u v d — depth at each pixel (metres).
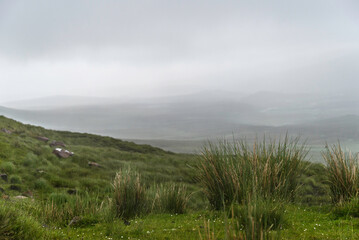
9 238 4.62
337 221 5.88
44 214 7.57
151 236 5.44
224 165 7.47
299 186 8.23
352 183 7.34
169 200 8.55
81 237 5.50
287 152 8.06
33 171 17.52
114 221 6.52
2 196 10.23
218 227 5.66
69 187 16.62
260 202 4.81
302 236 4.93
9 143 22.14
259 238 3.72
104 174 21.61
